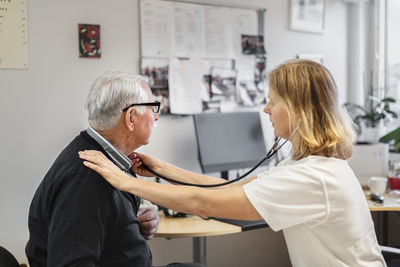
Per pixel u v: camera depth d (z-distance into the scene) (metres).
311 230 1.27
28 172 2.38
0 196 2.32
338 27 3.41
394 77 3.38
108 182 1.37
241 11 2.96
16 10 2.32
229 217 1.29
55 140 2.43
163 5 2.68
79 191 1.31
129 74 1.51
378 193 2.63
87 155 1.38
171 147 2.75
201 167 2.61
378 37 3.42
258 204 1.24
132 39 2.61
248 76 3.02
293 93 1.29
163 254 2.78
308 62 1.33
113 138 1.48
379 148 2.95
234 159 2.75
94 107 1.44
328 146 1.27
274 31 3.12
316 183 1.22
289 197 1.22
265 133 3.10
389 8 3.39
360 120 3.41
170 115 2.74
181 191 1.31
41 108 2.39
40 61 2.38
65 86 2.44
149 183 1.34
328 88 1.29
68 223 1.28
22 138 2.35
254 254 3.14
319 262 1.28
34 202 1.47
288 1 3.16
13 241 2.36
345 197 1.24
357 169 2.93
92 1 2.49
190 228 2.08
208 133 2.67
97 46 2.49
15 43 2.32
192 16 2.78
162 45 2.69
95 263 1.30
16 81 2.33
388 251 1.84
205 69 2.85
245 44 2.99
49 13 2.39
